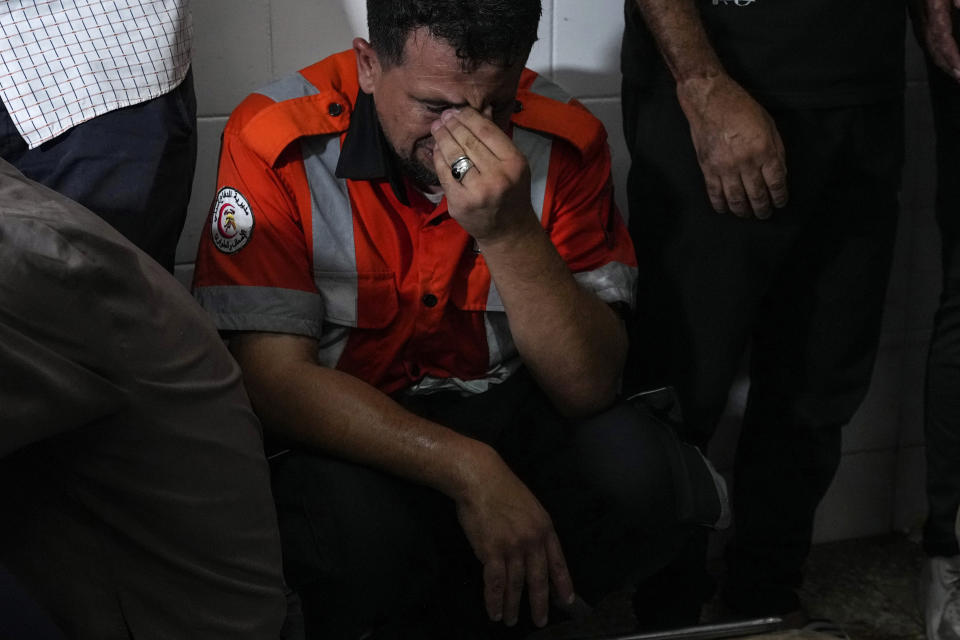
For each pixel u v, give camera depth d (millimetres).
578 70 1682
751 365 1711
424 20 1085
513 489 1178
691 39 1390
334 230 1263
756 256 1493
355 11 1581
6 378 702
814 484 1686
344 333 1297
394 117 1169
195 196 1583
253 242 1230
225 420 900
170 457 836
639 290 1566
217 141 1572
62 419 744
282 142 1230
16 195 810
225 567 899
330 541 1143
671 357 1558
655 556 1280
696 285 1516
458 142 1133
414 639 1239
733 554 1748
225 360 941
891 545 1983
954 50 1518
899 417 1980
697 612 1652
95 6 1312
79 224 771
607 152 1396
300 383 1201
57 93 1300
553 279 1205
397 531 1151
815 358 1624
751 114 1379
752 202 1419
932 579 1714
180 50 1355
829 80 1431
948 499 1689
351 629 1171
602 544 1257
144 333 806
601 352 1266
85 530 829
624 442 1267
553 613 1292
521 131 1329
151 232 1316
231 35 1536
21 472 810
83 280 746
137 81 1322
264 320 1218
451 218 1266
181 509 850
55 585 827
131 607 851
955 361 1646
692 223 1493
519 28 1102
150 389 811
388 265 1278
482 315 1325
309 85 1304
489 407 1338
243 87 1562
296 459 1207
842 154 1487
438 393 1354
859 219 1549
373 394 1210
